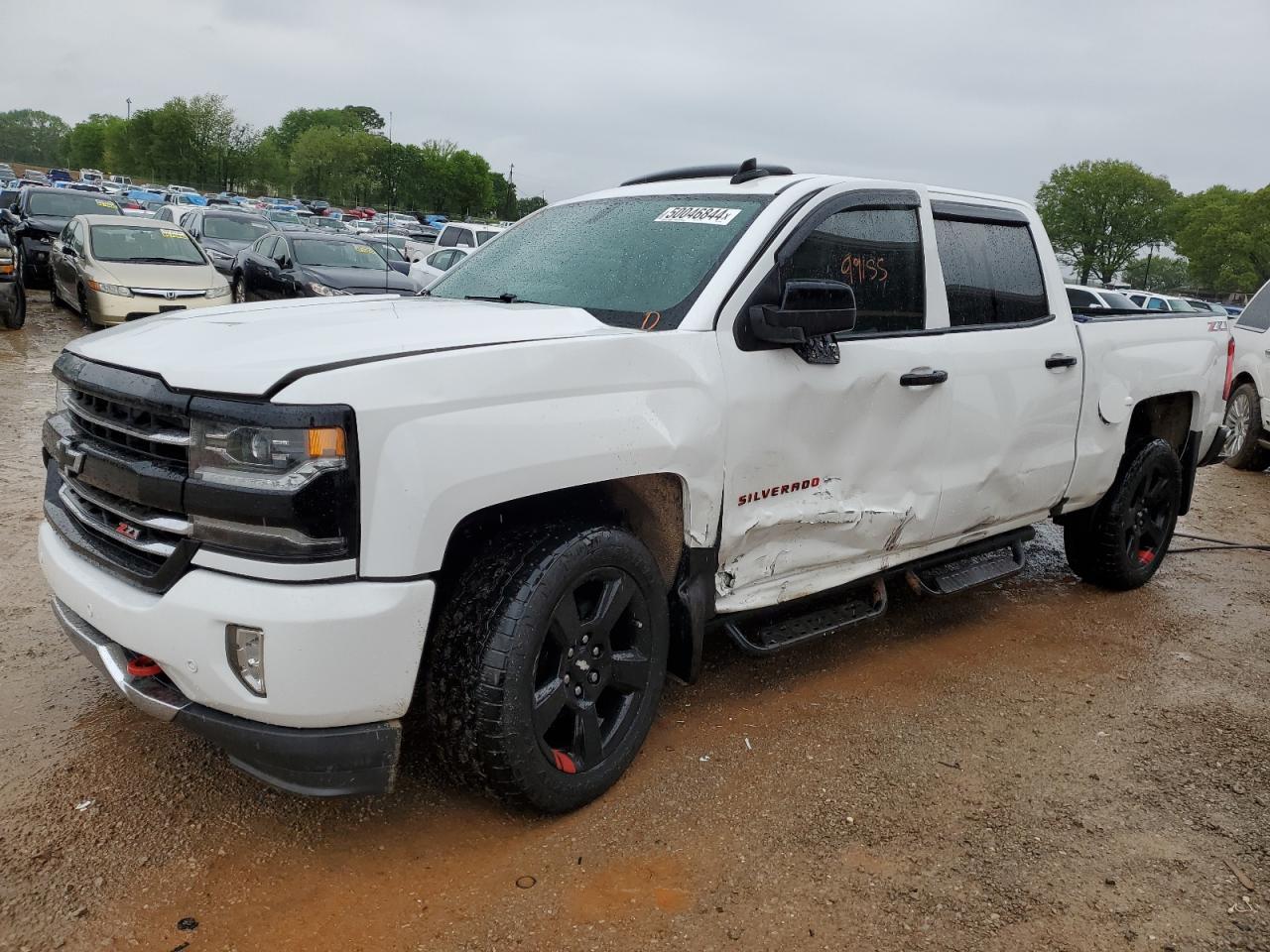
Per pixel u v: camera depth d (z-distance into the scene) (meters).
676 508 3.24
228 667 2.50
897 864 2.89
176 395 2.55
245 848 2.81
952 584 4.37
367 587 2.50
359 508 2.48
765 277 3.38
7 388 9.55
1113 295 17.97
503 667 2.70
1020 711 3.95
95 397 2.81
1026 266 4.59
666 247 3.58
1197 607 5.41
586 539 2.88
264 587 2.44
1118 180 104.56
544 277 3.74
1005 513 4.50
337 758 2.57
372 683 2.53
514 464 2.68
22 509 5.73
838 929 2.60
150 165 103.75
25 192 19.25
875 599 4.12
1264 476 9.53
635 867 2.81
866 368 3.64
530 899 2.66
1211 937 2.64
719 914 2.63
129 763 3.20
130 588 2.69
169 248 14.23
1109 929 2.65
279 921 2.54
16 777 3.08
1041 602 5.34
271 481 2.43
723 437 3.20
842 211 3.70
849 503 3.71
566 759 2.97
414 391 2.54
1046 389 4.46
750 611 3.54
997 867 2.90
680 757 3.42
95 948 2.41
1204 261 89.44
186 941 2.45
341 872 2.74
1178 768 3.55
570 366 2.83
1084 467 4.84
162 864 2.72
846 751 3.54
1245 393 9.48
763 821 3.07
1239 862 2.98
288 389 2.44
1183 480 5.66
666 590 3.28
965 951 2.54
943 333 4.04
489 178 109.00
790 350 3.42
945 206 4.21
